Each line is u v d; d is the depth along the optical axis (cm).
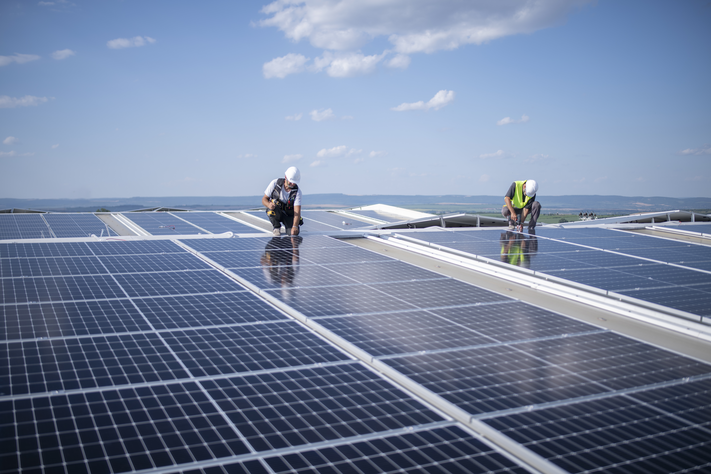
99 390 443
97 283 792
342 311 702
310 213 3325
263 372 495
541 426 416
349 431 395
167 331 596
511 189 1831
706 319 707
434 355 561
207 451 357
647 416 443
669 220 2484
